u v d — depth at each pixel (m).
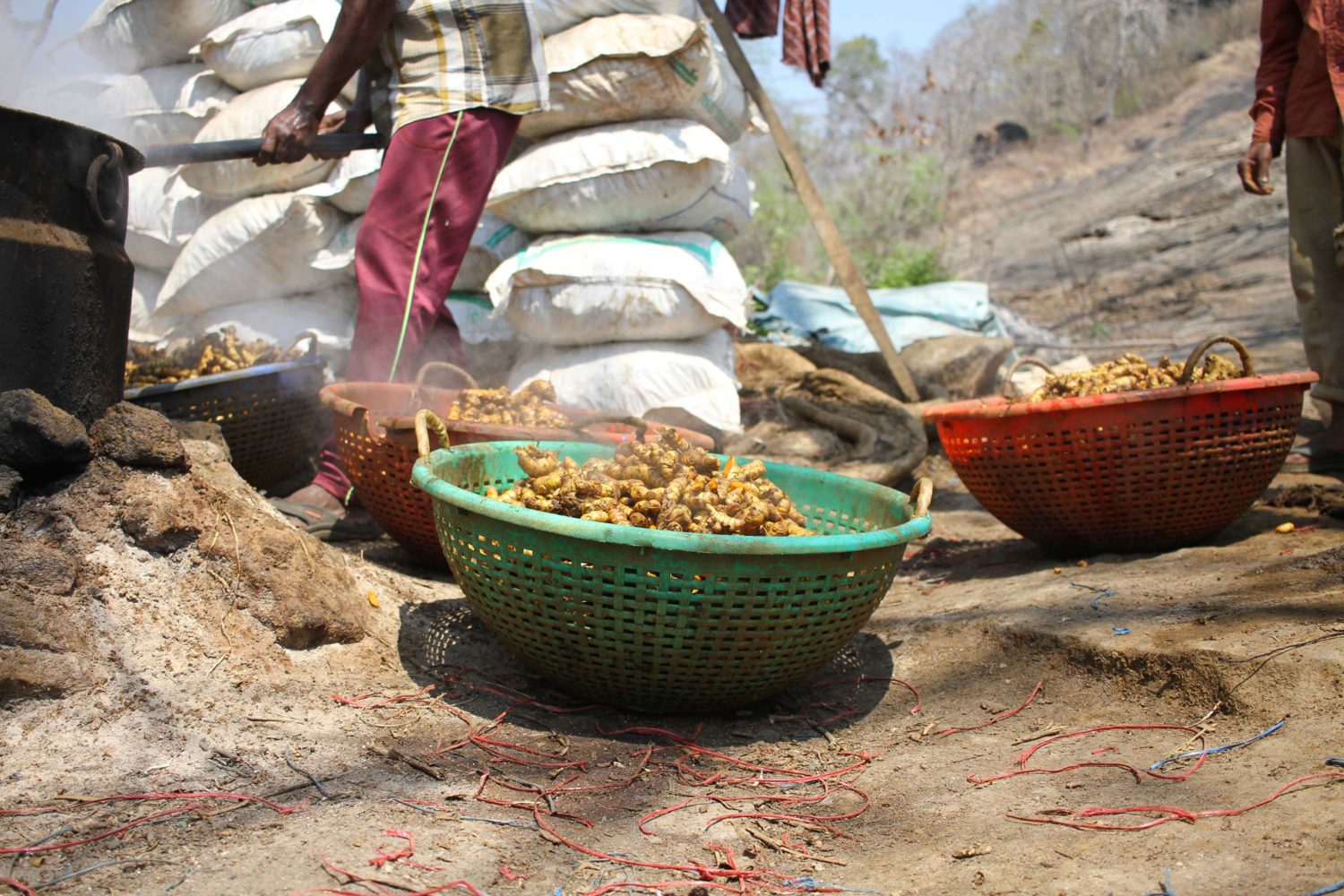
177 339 5.12
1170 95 24.41
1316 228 4.37
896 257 11.66
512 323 4.79
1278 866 1.75
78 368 2.53
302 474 4.75
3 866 1.79
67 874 1.78
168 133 5.07
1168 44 25.77
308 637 2.72
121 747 2.21
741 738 2.67
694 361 4.72
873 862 1.99
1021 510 3.86
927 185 14.86
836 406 6.14
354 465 3.50
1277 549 3.52
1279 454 3.66
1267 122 4.45
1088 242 16.58
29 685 2.21
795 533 2.79
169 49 5.07
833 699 2.97
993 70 25.77
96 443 2.57
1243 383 3.48
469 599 2.79
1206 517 3.69
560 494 2.73
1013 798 2.20
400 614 3.17
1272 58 4.44
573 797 2.26
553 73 4.34
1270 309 11.26
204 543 2.62
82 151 2.50
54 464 2.47
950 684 2.99
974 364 6.94
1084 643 2.88
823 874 1.96
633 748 2.55
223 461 3.06
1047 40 26.28
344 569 3.00
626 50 4.28
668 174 4.52
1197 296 12.48
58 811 1.99
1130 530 3.74
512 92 3.86
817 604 2.56
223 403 3.99
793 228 12.25
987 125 25.28
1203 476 3.58
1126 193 18.70
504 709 2.72
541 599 2.55
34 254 2.38
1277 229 14.46
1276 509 4.19
